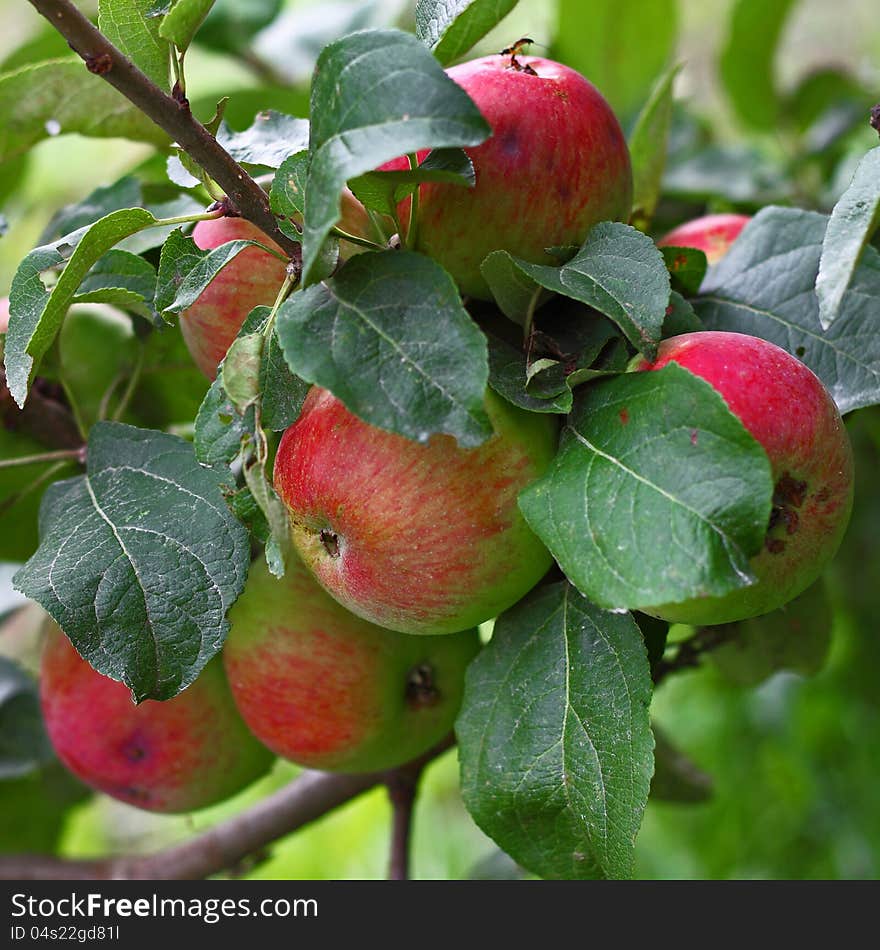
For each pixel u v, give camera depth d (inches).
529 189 23.5
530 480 23.0
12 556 28.9
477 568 23.1
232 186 22.6
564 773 23.5
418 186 23.0
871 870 41.1
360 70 21.6
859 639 39.3
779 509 22.7
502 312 24.0
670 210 32.1
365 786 29.9
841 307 24.5
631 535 21.7
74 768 27.9
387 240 23.8
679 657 28.8
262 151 24.1
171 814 28.7
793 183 33.3
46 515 24.5
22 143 27.3
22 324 23.3
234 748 27.6
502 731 23.8
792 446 22.6
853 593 36.7
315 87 22.0
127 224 22.9
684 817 44.9
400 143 21.2
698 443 21.8
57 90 26.7
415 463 22.8
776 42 34.4
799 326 24.7
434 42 24.1
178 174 24.5
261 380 22.5
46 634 28.5
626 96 34.0
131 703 27.1
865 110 33.6
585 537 22.0
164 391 28.4
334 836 47.6
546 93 23.8
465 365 21.7
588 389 23.0
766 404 22.6
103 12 22.8
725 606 23.0
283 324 22.0
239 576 23.5
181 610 23.4
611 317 22.6
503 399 23.0
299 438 23.3
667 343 23.3
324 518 23.3
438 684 26.3
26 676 31.3
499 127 23.5
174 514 23.9
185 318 24.9
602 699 23.4
